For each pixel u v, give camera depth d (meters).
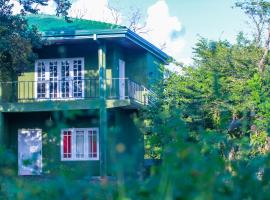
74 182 3.34
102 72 22.81
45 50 24.45
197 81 21.11
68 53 24.33
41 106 23.17
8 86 24.17
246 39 24.62
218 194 2.96
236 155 4.58
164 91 21.73
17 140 24.59
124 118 24.42
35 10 20.20
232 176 3.36
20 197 3.23
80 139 24.08
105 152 22.20
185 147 3.02
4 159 3.94
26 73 24.41
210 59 23.19
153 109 21.17
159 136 4.84
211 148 4.43
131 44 24.23
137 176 3.33
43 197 3.25
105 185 3.36
